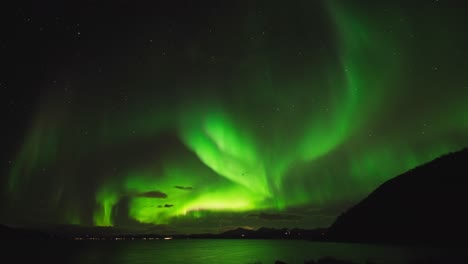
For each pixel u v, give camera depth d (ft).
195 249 322.75
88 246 406.21
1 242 509.35
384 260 112.68
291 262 131.54
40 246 381.81
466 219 176.24
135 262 170.40
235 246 384.68
